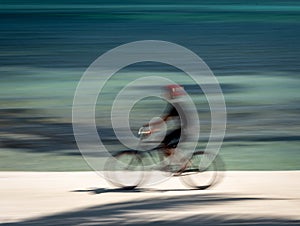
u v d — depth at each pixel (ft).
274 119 99.60
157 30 313.94
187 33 302.25
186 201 43.27
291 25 353.72
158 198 44.47
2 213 39.32
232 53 223.71
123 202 42.98
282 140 81.76
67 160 67.67
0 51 228.22
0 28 326.85
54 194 45.68
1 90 133.49
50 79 154.30
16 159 67.67
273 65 187.32
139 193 46.73
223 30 319.88
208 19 387.14
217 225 35.96
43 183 50.11
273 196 45.39
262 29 327.88
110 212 39.60
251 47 245.04
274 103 117.60
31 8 488.85
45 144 77.20
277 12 459.32
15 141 78.74
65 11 450.30
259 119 99.50
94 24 347.56
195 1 625.82
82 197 44.91
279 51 230.07
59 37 281.54
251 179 52.47
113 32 302.86
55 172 55.67
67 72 170.19
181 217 37.73
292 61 198.29
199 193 46.73
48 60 200.54
